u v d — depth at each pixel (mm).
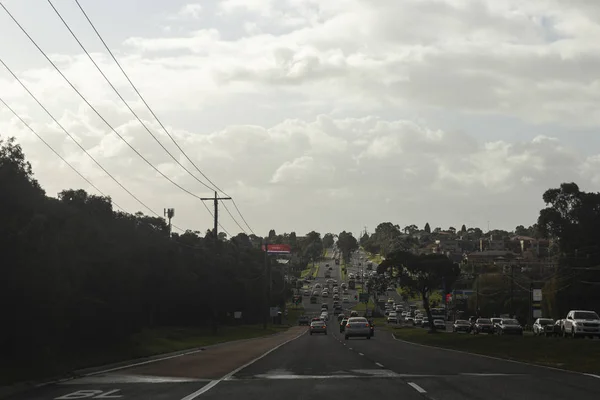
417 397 16594
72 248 33594
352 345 49375
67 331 32719
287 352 39344
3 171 25266
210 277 82438
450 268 89438
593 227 96500
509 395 16797
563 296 90938
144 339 42969
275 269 163500
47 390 19344
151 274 60406
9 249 25500
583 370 24641
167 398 16984
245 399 16594
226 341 59250
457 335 66125
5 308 26375
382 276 93312
